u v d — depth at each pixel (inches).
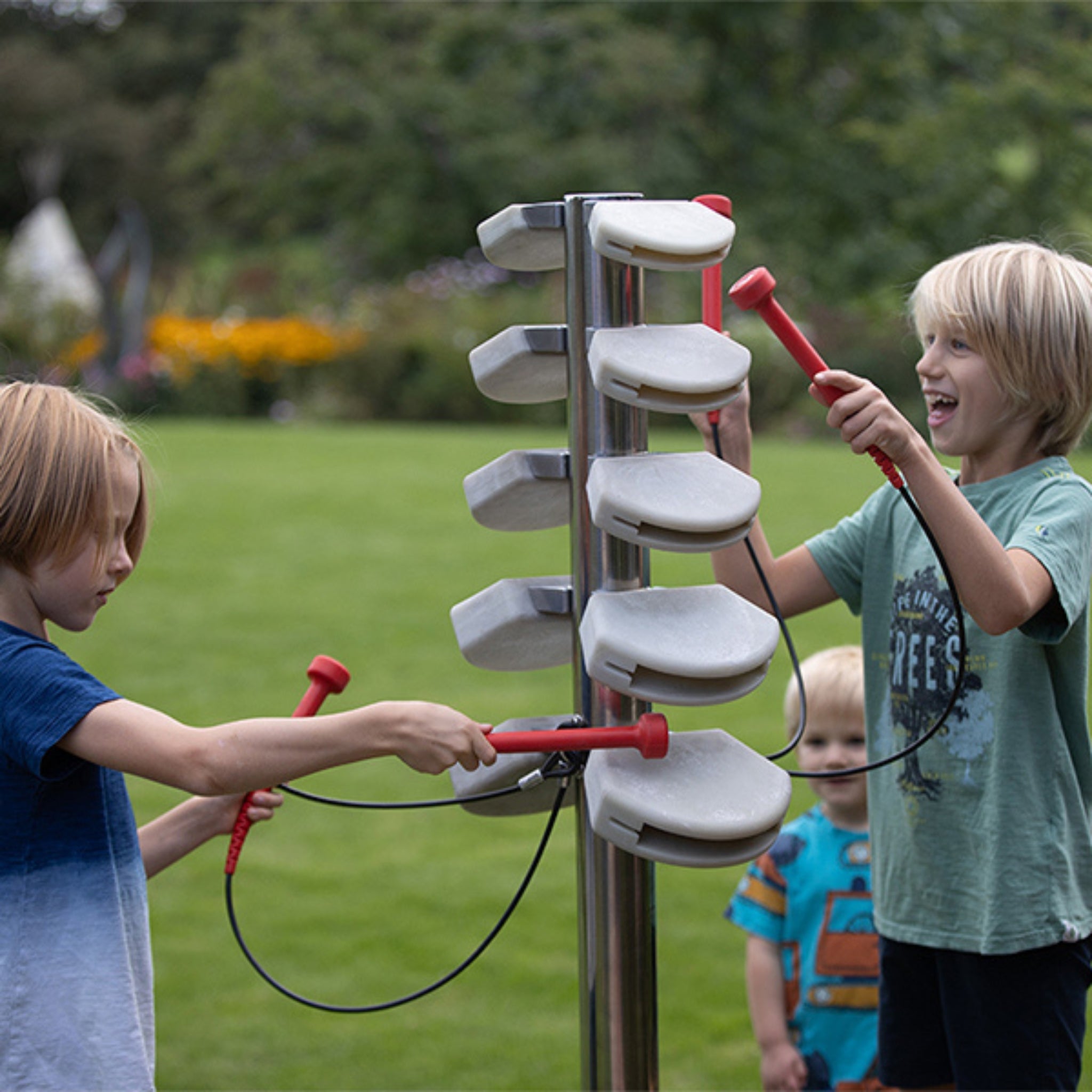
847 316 828.6
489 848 201.9
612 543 83.4
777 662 276.7
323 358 842.8
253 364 842.8
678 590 82.0
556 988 159.8
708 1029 149.6
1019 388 98.8
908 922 102.7
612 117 961.5
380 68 994.1
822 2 1002.7
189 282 1117.7
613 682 77.2
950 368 100.9
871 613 108.7
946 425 102.0
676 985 159.0
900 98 1015.0
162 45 1508.4
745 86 1015.6
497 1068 142.6
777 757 93.3
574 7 991.0
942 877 101.0
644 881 85.5
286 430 681.6
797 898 131.3
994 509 101.5
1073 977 98.8
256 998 156.8
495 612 87.9
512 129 964.0
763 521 396.2
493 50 981.2
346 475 519.2
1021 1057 97.8
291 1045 146.5
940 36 1016.9
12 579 85.4
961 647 89.2
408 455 575.2
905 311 131.4
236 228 1358.3
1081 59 947.3
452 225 974.4
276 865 194.4
